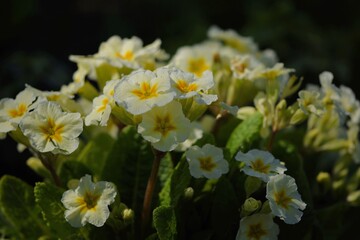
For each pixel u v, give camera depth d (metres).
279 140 0.56
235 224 0.49
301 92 0.52
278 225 0.50
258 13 1.32
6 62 1.29
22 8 1.35
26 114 0.48
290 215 0.46
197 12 1.56
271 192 0.47
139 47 0.59
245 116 0.55
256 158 0.49
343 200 0.58
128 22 1.67
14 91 1.24
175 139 0.46
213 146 0.49
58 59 1.61
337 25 1.45
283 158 0.54
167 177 0.53
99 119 0.48
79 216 0.46
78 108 0.52
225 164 0.49
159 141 0.46
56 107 0.48
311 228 0.51
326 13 1.46
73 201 0.47
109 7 1.71
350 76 1.31
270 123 0.53
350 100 0.58
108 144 0.57
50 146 0.47
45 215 0.49
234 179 0.51
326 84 0.55
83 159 0.56
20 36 1.50
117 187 0.53
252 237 0.48
